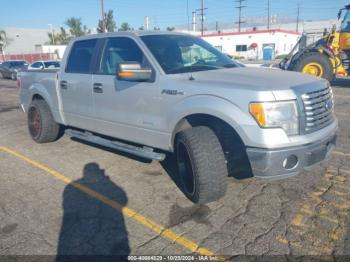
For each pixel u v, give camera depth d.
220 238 2.92
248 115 2.99
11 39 71.62
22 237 3.03
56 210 3.51
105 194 3.85
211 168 3.21
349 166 4.40
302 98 3.03
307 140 3.03
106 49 4.53
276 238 2.89
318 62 12.39
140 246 2.85
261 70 3.96
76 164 4.88
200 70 3.92
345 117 7.18
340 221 3.12
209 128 3.43
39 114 5.77
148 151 4.04
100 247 2.86
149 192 3.86
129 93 4.05
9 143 6.16
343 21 12.22
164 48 4.09
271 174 3.01
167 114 3.64
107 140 4.68
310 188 3.82
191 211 3.40
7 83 20.30
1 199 3.79
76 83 4.89
